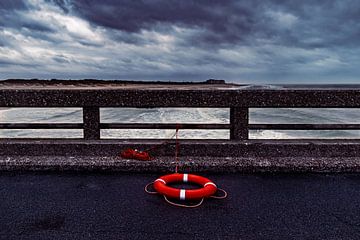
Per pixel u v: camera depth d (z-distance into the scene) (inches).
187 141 191.5
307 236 102.6
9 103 182.9
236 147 185.6
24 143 188.1
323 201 131.6
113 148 187.2
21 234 102.7
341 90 179.9
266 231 105.9
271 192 142.3
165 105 182.5
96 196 136.6
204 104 182.9
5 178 160.7
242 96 183.5
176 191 131.7
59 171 172.9
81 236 101.6
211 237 101.7
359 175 166.9
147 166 172.6
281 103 182.5
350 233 104.5
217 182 156.2
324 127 187.6
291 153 185.6
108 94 184.4
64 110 1718.8
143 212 120.6
